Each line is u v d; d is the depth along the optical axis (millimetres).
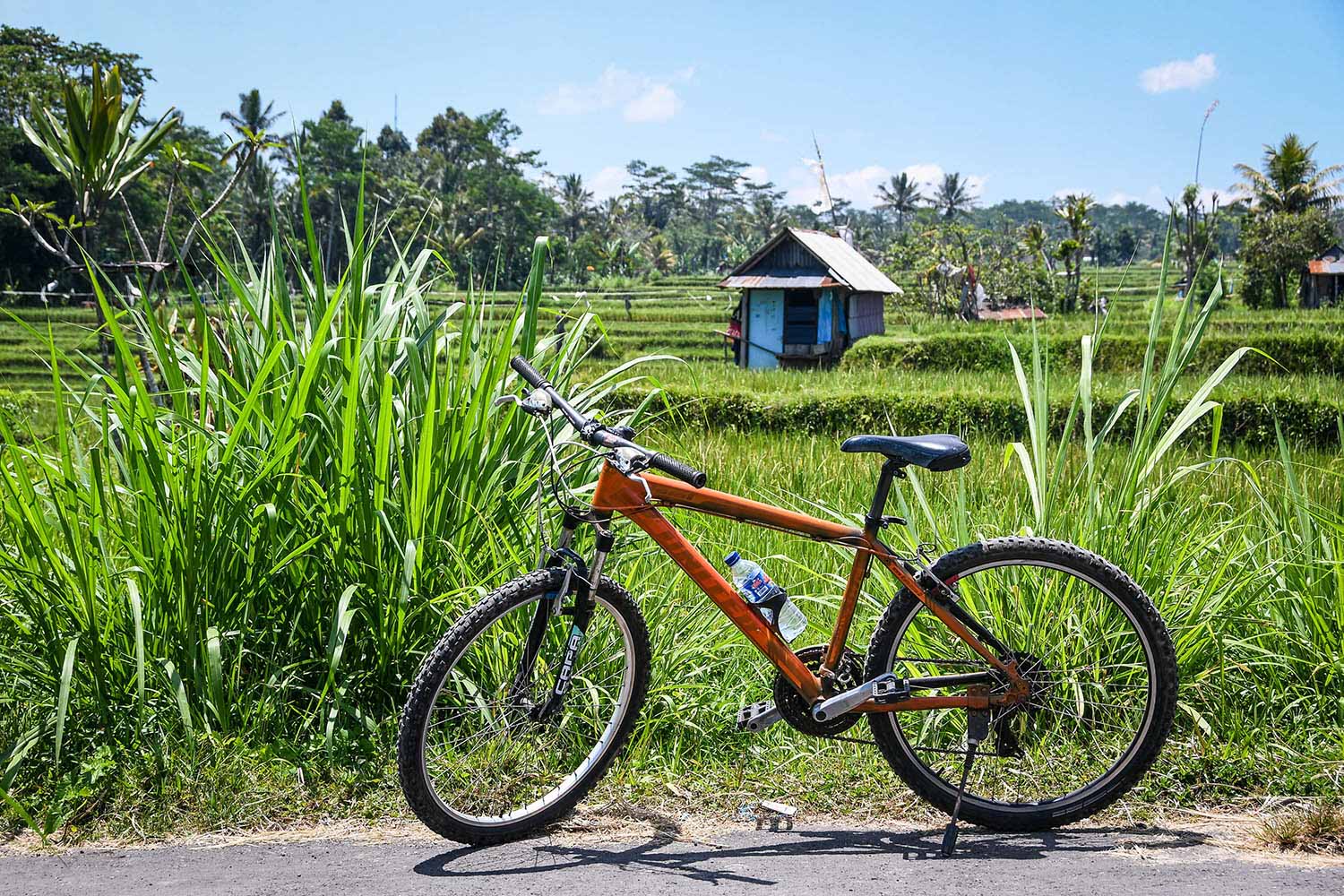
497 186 113562
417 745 3154
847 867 3084
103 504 3857
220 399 4219
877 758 3812
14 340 30375
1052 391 17516
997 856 3172
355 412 3961
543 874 3047
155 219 47062
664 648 4191
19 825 3416
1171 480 4523
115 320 3930
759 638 3371
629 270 120375
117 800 3465
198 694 3809
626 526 4586
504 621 3764
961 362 28141
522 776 3477
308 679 4016
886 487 3400
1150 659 3379
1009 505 5090
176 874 3070
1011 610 4016
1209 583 4262
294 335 4367
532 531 4258
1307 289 57469
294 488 4062
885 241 101250
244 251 4883
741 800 3613
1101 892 2881
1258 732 3873
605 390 4867
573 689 3787
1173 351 4516
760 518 3367
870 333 37656
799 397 17859
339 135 97438
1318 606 4395
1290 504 4836
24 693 3852
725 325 60062
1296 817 3301
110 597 3838
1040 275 55781
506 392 4512
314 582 4039
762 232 144250
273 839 3340
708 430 13938
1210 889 2887
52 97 49969
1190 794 3598
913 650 3924
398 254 4914
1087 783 3500
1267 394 15445
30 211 7461
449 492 4148
